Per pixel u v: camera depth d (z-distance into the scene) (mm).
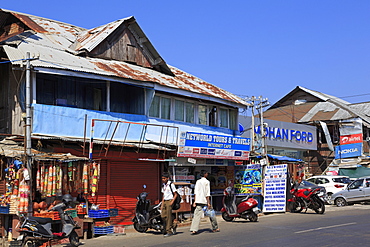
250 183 20281
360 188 22828
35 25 18969
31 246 10562
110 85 16672
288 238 11008
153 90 16703
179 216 16484
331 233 11672
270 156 21812
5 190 12703
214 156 18328
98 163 13867
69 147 14133
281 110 40844
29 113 12109
